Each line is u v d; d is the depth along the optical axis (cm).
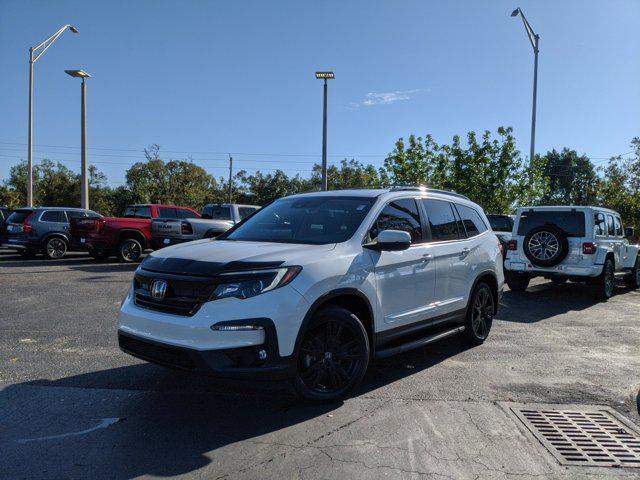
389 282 469
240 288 368
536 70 2102
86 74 2305
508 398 446
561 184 7075
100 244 1485
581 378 505
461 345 633
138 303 408
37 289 975
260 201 5500
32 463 314
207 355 357
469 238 615
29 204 2469
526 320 807
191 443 345
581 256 1000
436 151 2141
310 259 405
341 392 421
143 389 446
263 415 395
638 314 872
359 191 534
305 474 307
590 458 339
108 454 327
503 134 1962
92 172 7662
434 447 347
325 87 1981
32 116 2462
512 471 318
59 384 455
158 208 1798
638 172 3044
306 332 404
